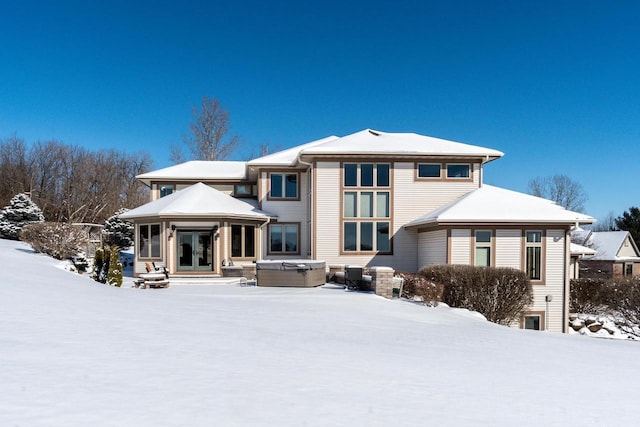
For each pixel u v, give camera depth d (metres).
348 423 3.67
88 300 9.35
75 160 57.62
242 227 22.19
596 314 19.95
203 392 4.16
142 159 65.56
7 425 3.20
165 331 6.86
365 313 11.07
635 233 51.16
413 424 3.76
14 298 8.43
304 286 16.94
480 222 17.64
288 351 6.16
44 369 4.53
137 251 22.09
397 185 21.39
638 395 5.24
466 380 5.35
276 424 3.53
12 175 53.06
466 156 21.39
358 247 21.17
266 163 23.53
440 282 15.58
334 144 22.33
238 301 12.16
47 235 20.91
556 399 4.82
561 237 18.16
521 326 17.33
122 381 4.32
